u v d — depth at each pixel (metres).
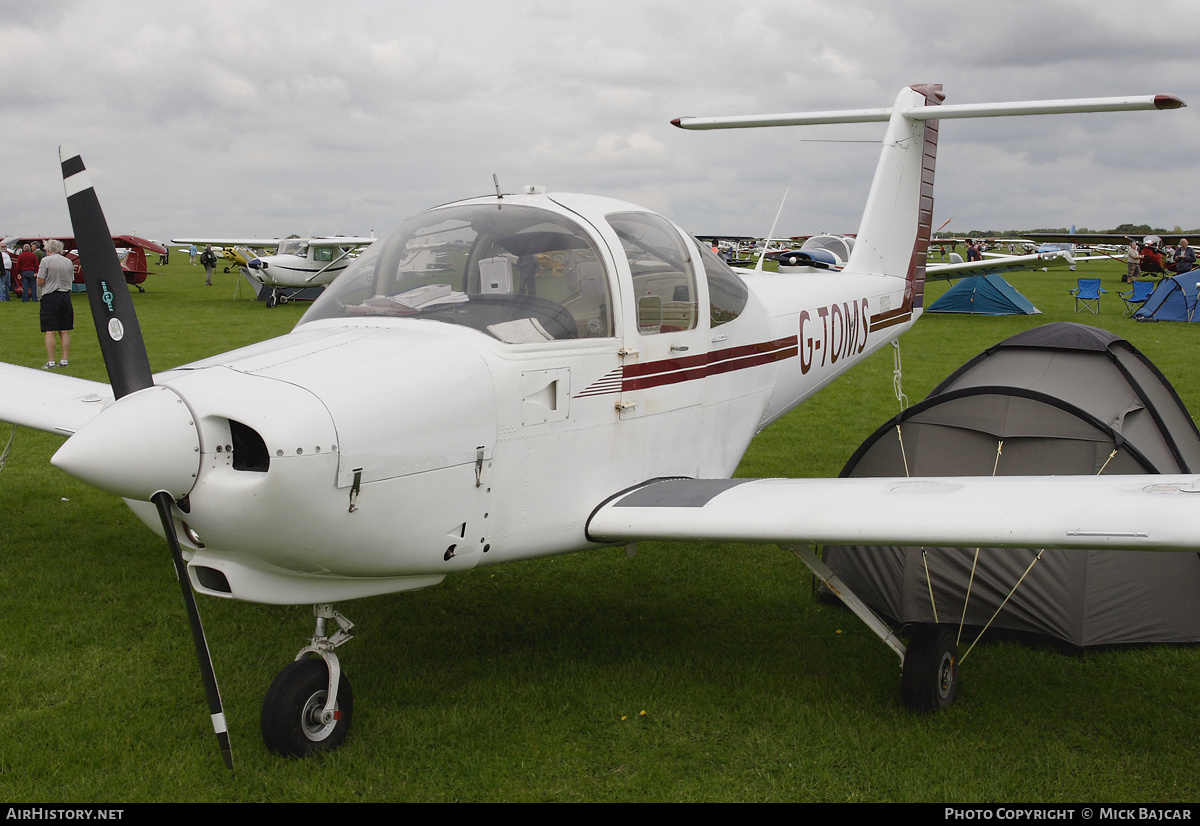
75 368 10.65
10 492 5.92
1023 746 2.91
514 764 2.80
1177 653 3.59
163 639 3.73
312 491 2.55
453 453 2.87
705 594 4.33
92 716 3.07
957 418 3.88
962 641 3.77
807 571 4.65
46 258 10.38
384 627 3.89
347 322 3.22
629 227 3.58
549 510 3.22
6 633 3.77
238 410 2.51
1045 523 2.60
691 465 3.88
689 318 3.75
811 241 20.06
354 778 2.73
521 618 4.02
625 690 3.29
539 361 3.12
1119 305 20.06
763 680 3.37
